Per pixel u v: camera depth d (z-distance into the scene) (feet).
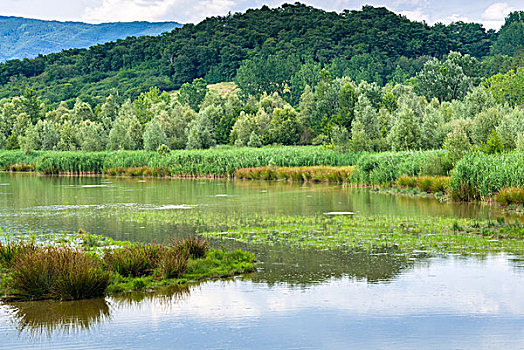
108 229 84.43
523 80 414.62
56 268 48.85
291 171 204.54
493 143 129.90
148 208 114.21
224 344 37.17
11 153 324.39
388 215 97.14
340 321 41.27
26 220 95.20
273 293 48.14
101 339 38.45
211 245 69.67
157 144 284.61
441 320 41.22
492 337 37.91
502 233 75.51
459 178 116.57
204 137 332.80
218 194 148.97
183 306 45.09
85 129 340.59
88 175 263.70
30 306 45.62
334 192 149.48
